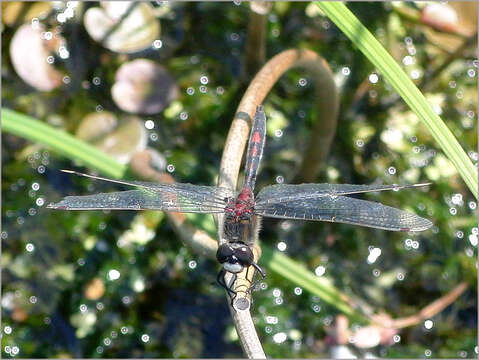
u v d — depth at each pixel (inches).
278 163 12.1
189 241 9.5
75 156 10.2
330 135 11.3
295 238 11.9
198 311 11.7
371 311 11.6
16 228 11.8
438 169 12.2
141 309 11.6
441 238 12.0
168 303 11.7
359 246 11.9
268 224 11.9
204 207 9.4
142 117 12.2
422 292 11.8
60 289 11.6
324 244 11.9
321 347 11.4
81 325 11.5
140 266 11.7
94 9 12.3
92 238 11.8
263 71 10.1
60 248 11.7
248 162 9.8
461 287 11.8
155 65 12.3
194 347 11.5
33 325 11.5
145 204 9.3
